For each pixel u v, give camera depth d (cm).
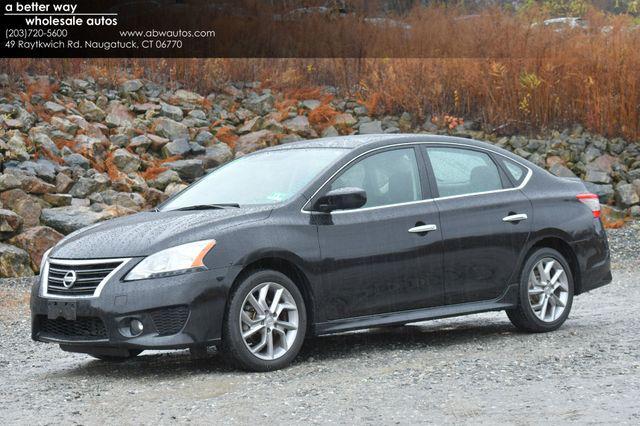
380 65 2238
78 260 753
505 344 862
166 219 786
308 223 786
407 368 757
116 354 739
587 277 951
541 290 914
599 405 606
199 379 736
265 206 788
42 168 1622
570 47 2162
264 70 2241
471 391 661
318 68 2267
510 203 902
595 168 1981
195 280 727
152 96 2072
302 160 852
